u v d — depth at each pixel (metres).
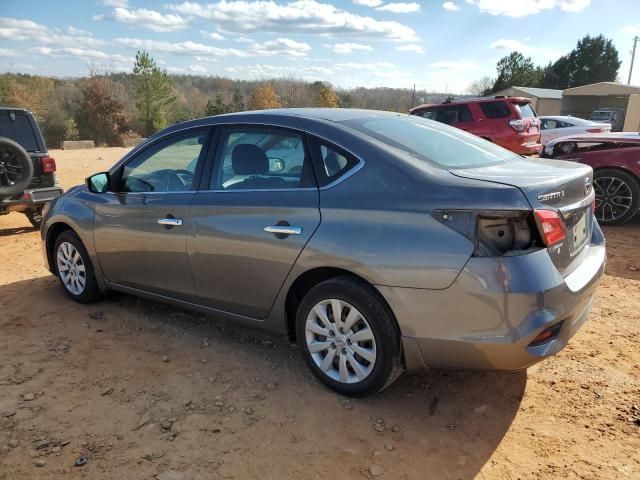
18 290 5.22
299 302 3.47
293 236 3.14
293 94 81.38
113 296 4.96
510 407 3.11
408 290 2.77
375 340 2.95
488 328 2.62
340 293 3.03
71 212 4.60
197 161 3.79
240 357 3.76
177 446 2.79
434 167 2.94
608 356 3.66
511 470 2.60
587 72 71.19
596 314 4.39
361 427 2.95
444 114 13.70
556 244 2.72
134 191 4.18
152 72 61.84
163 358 3.74
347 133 3.17
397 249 2.78
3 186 7.30
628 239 6.82
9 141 7.25
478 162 3.21
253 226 3.32
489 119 13.09
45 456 2.71
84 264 4.62
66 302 4.85
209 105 72.00
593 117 33.75
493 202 2.59
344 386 3.16
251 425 2.96
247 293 3.49
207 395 3.27
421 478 2.56
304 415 3.05
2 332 4.20
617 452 2.70
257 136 3.51
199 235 3.62
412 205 2.78
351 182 3.03
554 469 2.60
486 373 3.48
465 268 2.62
